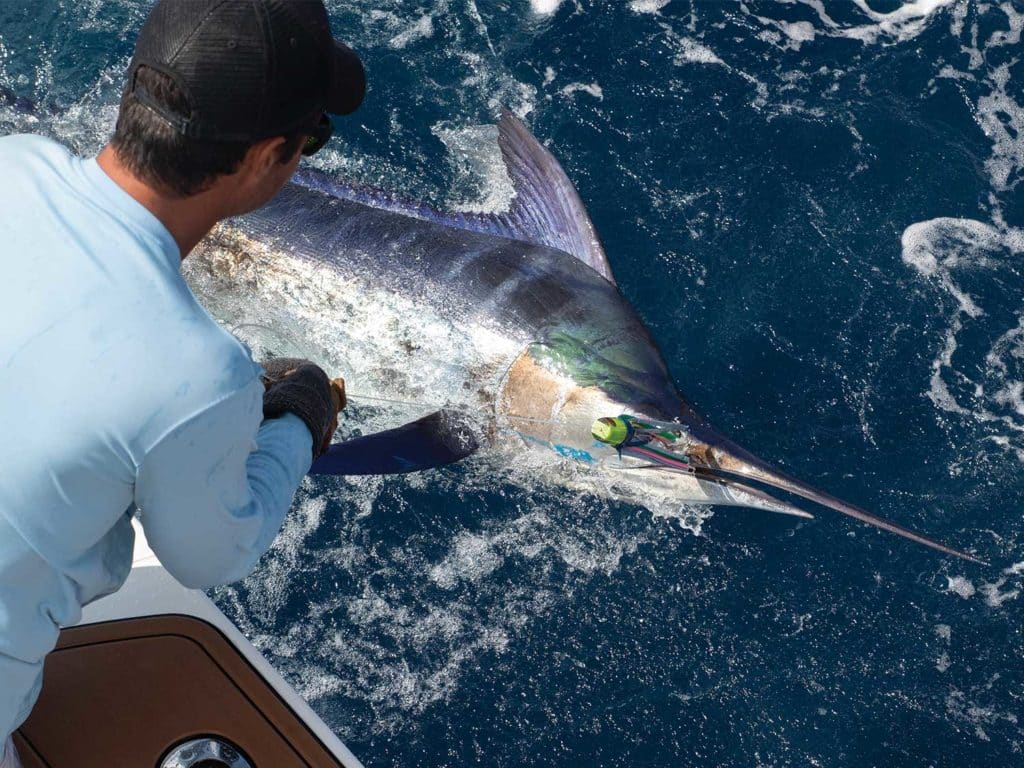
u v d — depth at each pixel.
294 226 4.17
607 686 3.80
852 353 4.57
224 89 1.08
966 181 5.12
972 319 4.69
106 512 1.15
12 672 1.26
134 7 5.54
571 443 3.86
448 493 4.18
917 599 4.00
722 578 4.04
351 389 4.14
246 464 1.30
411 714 3.72
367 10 5.64
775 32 5.67
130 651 1.84
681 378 4.47
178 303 1.11
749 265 4.82
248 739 1.75
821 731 3.72
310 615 3.92
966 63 5.56
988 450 4.34
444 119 5.30
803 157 5.18
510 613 3.95
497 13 5.68
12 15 5.46
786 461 4.28
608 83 5.43
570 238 4.34
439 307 4.04
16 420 1.07
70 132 4.57
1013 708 3.76
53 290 1.07
